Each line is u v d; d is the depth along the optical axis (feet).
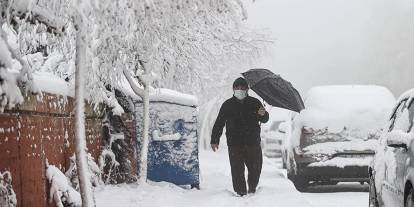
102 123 46.93
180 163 50.08
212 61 65.77
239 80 49.42
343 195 57.52
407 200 29.50
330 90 61.77
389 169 33.68
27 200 28.63
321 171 57.52
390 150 34.83
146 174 45.85
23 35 27.17
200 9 28.68
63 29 26.35
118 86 44.88
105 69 30.50
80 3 23.30
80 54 25.22
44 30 26.35
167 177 49.90
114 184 46.88
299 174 58.49
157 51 32.04
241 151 49.16
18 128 27.73
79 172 26.14
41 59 36.37
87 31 24.90
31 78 26.07
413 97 34.88
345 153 57.31
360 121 57.82
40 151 30.94
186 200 43.57
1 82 23.84
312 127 58.23
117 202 39.27
